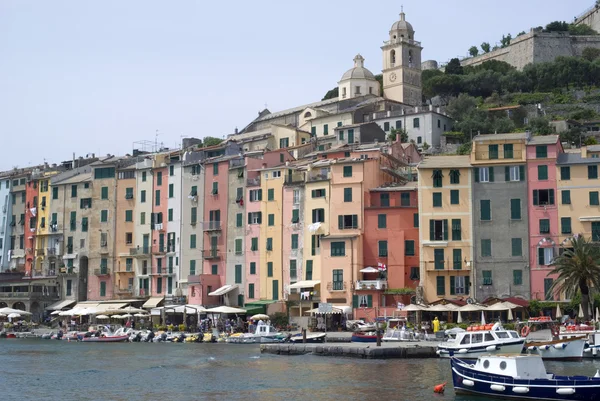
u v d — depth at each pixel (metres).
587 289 99.75
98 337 123.88
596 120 199.75
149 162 154.75
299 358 88.00
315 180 129.62
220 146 151.25
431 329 105.75
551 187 114.94
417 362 80.94
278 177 135.12
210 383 70.12
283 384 68.25
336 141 180.12
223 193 142.25
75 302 156.38
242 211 139.00
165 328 133.12
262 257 135.00
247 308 133.12
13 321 155.38
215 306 138.62
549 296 111.81
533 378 57.91
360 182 125.31
